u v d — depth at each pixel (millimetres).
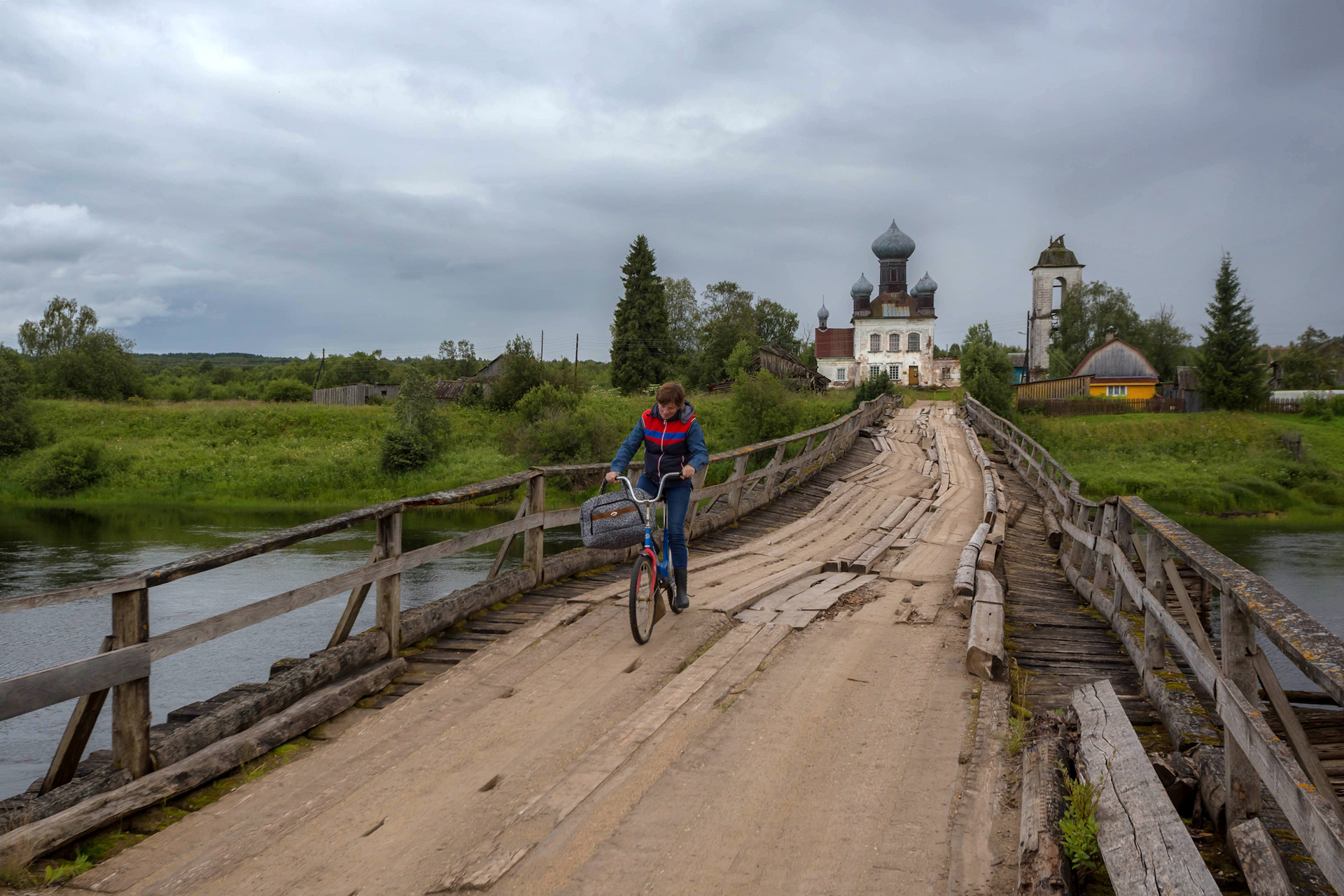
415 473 38500
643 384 63469
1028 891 2859
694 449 6496
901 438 31703
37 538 24938
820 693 5074
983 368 50000
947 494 17500
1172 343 73188
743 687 5180
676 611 6805
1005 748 4262
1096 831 3125
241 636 14266
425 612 6273
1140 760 3584
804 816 3588
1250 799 3193
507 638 6145
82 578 19031
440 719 4801
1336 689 2031
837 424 23156
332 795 3930
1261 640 12977
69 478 36219
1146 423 50719
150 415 46125
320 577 19203
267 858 3406
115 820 3646
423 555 6078
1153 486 39844
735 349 66250
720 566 9367
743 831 3465
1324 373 81938
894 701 4938
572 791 3783
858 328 84688
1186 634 4219
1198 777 3607
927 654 5875
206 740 4227
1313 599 19688
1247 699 3232
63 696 3473
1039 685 5680
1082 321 77125
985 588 7195
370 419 46094
